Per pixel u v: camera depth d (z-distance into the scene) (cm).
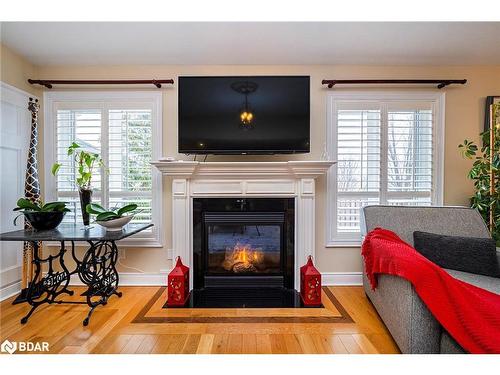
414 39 270
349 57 302
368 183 319
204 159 320
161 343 204
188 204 297
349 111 317
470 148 293
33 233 246
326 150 316
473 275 212
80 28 253
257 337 211
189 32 259
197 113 298
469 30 256
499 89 319
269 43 277
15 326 226
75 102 316
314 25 250
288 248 301
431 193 320
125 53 293
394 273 181
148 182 316
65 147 317
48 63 310
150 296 285
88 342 204
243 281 305
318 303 264
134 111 316
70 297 284
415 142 319
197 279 300
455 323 152
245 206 300
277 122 299
